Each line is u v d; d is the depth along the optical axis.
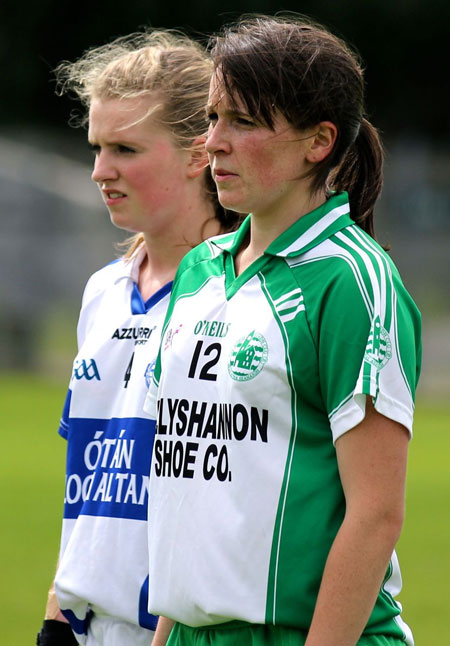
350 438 7.80
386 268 8.10
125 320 10.76
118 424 10.48
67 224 69.12
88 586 10.22
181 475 8.45
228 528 8.09
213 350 8.44
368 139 9.02
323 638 7.70
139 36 12.50
